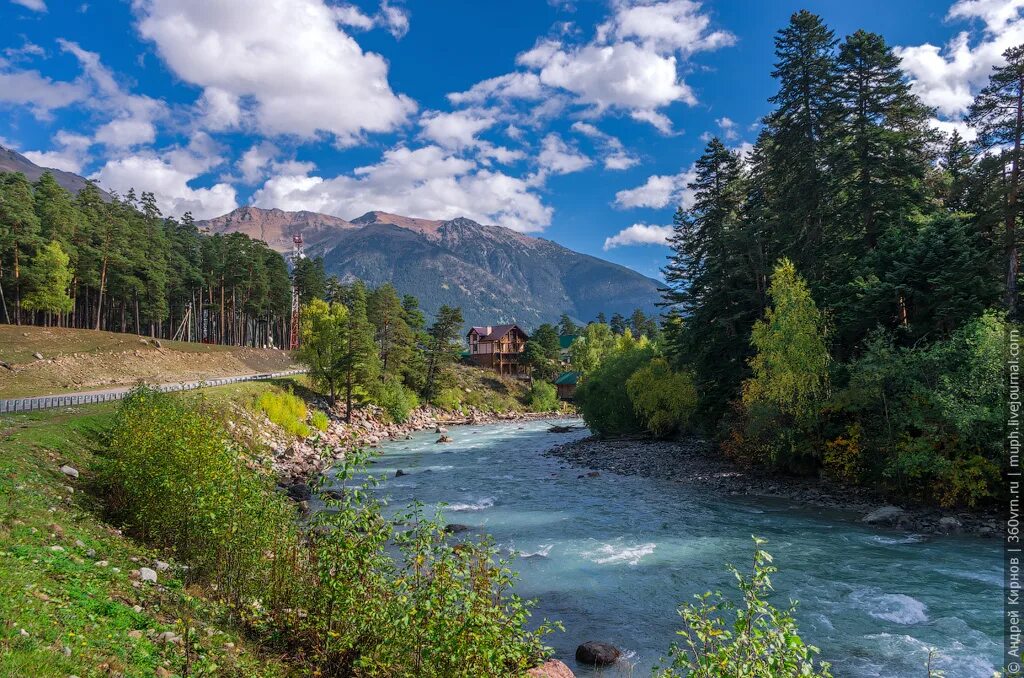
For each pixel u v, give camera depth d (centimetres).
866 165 3506
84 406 3038
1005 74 2905
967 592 1582
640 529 2333
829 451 2961
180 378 6250
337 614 774
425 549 759
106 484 1539
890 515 2350
